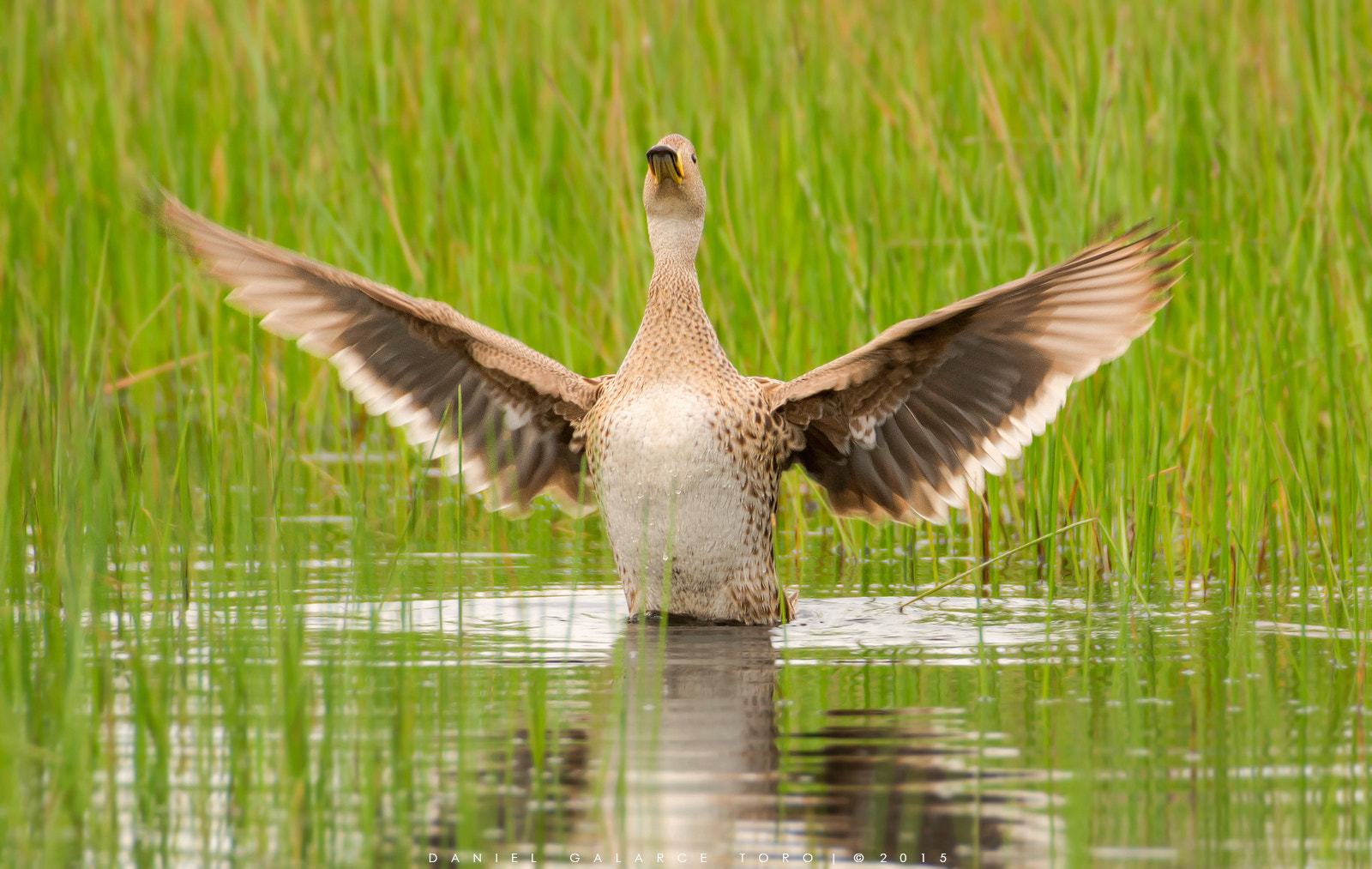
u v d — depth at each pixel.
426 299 10.64
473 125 17.41
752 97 17.83
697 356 10.23
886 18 18.81
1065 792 6.16
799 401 10.47
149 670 8.02
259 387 14.40
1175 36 16.48
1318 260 13.21
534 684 7.95
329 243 16.41
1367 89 16.31
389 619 9.65
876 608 10.24
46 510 10.54
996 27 18.19
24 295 13.79
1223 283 13.84
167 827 5.88
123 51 18.62
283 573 10.05
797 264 15.36
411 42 18.62
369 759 6.63
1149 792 6.16
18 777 6.38
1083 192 13.59
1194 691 7.70
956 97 17.52
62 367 10.88
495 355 10.75
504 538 12.38
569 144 17.52
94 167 17.62
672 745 6.80
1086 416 12.17
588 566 11.52
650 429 9.91
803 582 11.20
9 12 18.36
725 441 9.95
